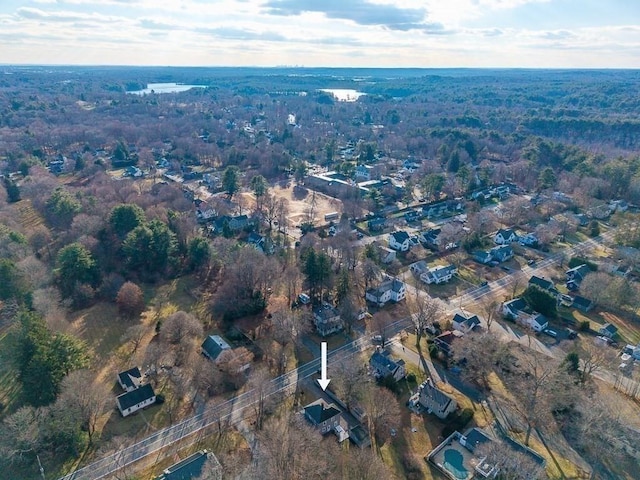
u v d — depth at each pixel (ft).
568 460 230.27
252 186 646.74
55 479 219.41
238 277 363.76
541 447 238.48
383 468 211.20
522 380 276.62
